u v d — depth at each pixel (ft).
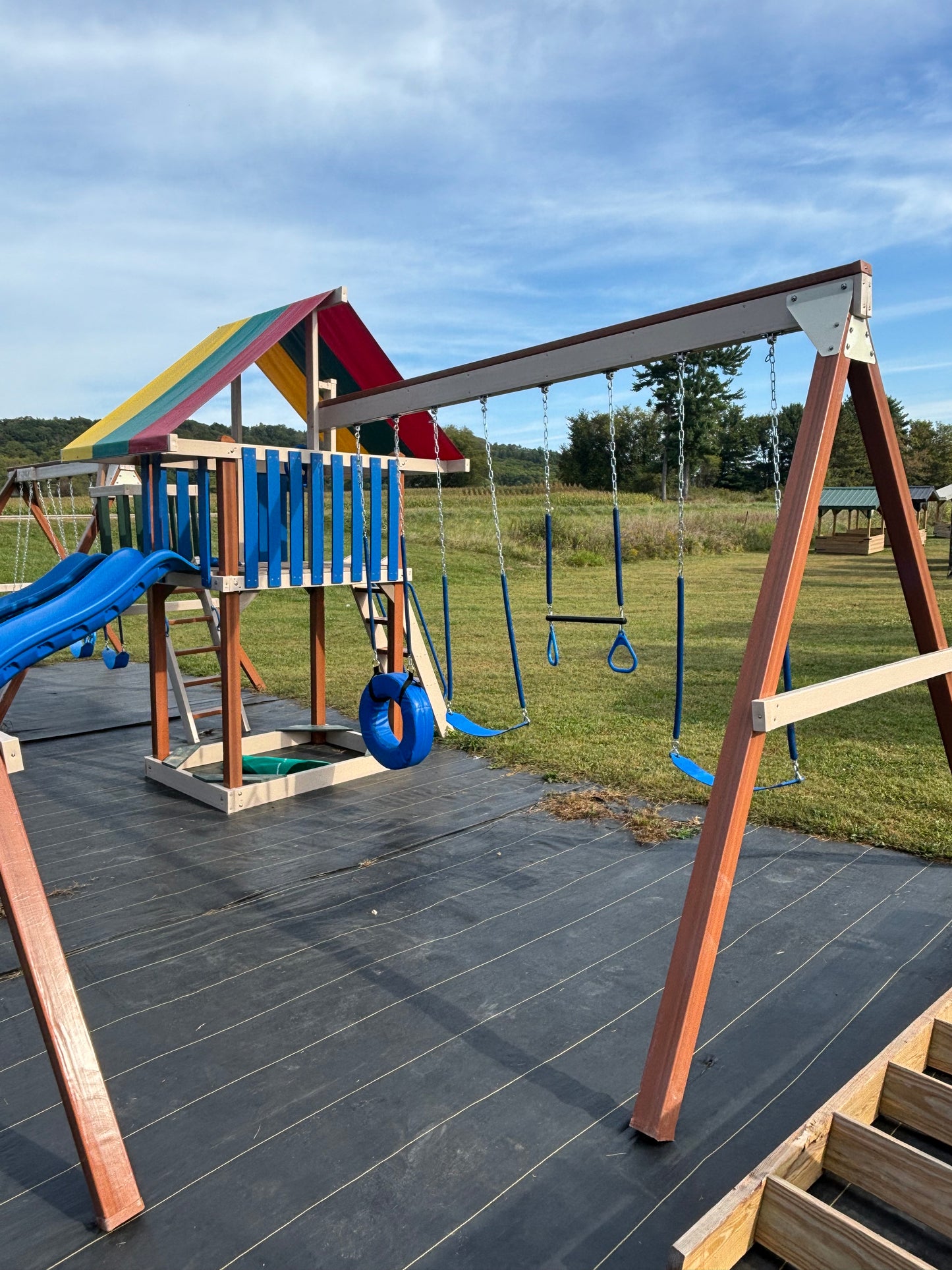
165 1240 6.63
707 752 20.31
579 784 18.56
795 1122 7.97
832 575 63.98
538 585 59.16
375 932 12.03
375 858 14.84
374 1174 7.30
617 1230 6.64
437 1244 6.52
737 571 66.59
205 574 17.21
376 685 15.25
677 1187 7.11
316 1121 8.02
